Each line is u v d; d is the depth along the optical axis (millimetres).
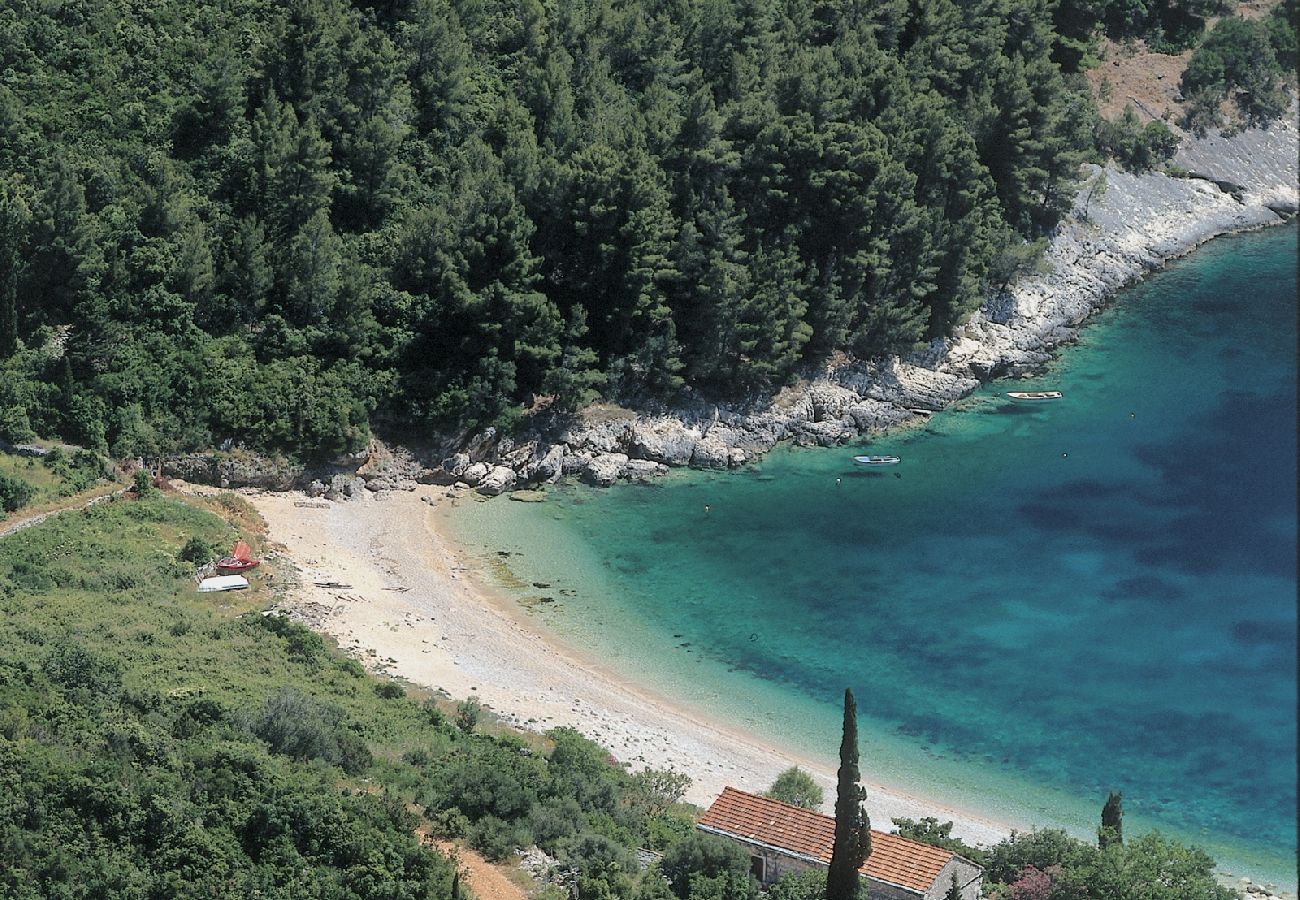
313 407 149750
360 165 165125
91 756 85750
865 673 125938
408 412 154500
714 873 84812
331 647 119938
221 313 154875
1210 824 108438
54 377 146125
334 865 82125
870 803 108062
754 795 91875
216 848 80750
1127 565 141625
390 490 151375
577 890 82375
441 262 156875
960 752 115938
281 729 93688
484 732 109000
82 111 164000
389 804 86375
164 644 110438
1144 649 128625
